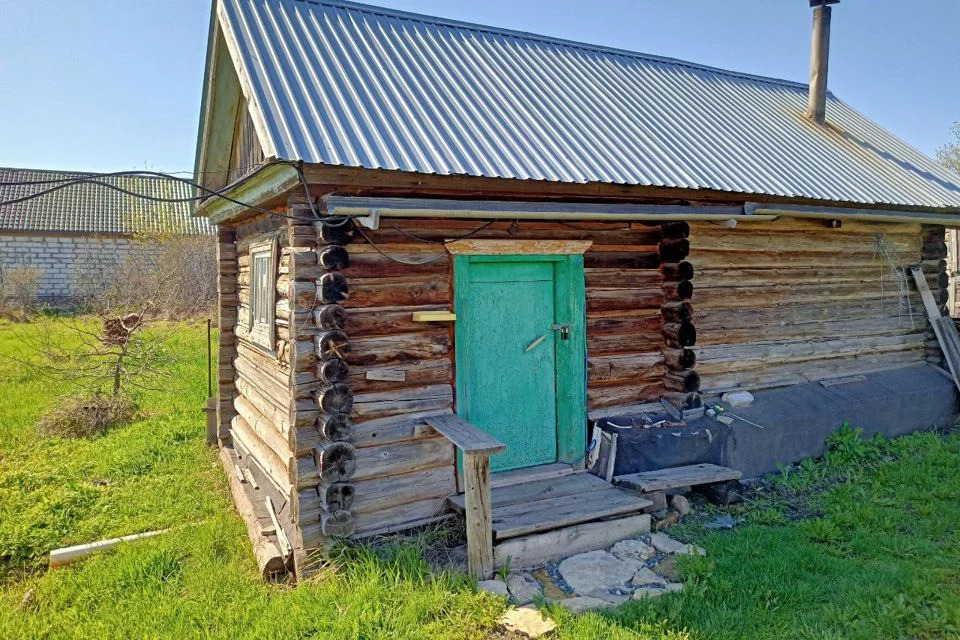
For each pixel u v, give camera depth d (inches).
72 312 857.5
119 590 177.2
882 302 318.3
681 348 243.9
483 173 181.9
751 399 263.6
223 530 212.7
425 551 187.0
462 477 207.0
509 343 224.5
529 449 229.6
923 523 203.2
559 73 276.7
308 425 186.7
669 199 228.7
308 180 169.5
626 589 168.9
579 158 210.2
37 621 162.2
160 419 353.1
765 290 279.3
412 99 213.8
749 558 180.2
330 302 182.7
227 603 168.2
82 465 279.6
